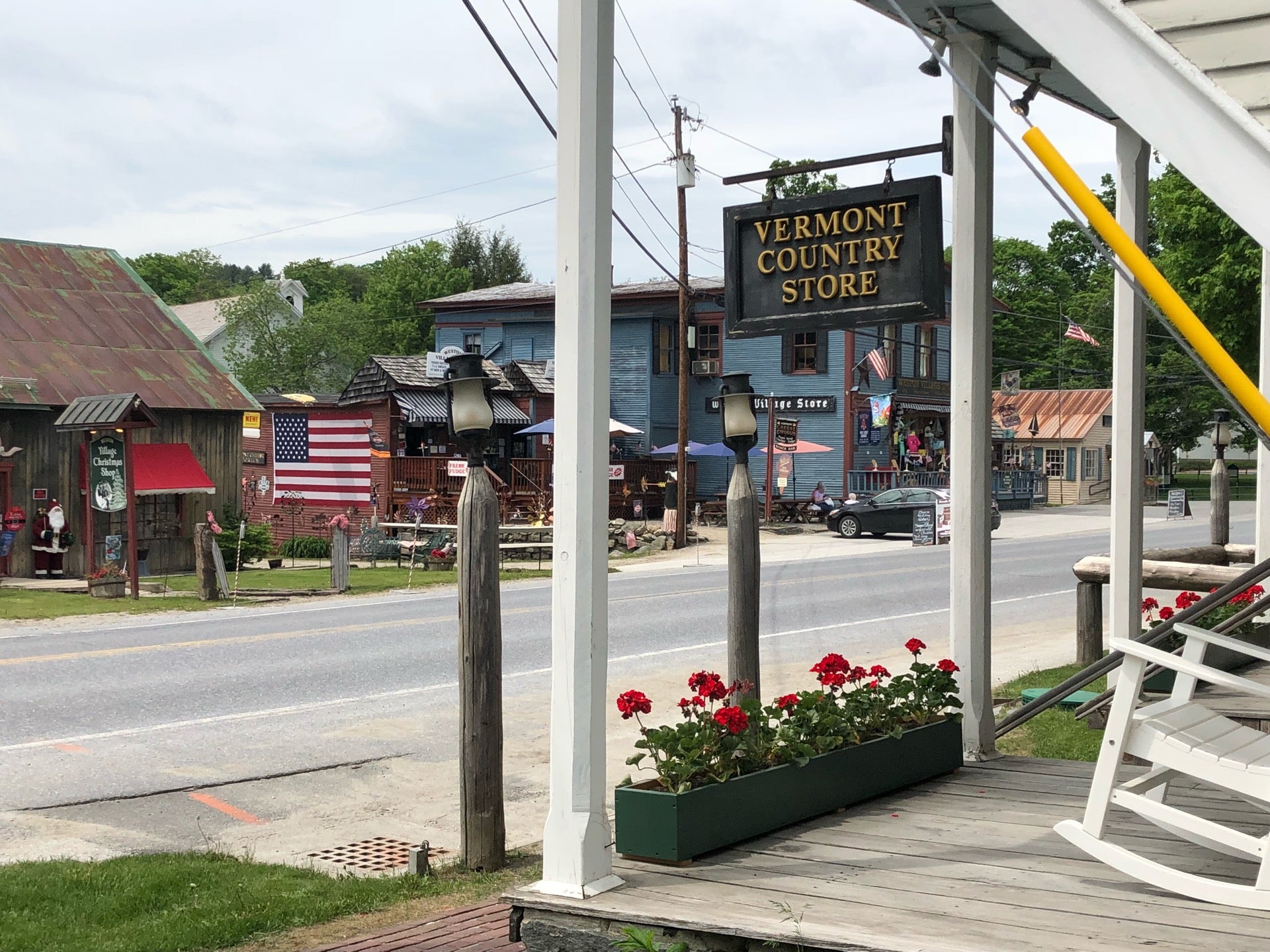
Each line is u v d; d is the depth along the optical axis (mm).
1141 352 7691
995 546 30844
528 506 34844
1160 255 32625
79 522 24594
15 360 24719
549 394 39562
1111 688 8625
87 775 8609
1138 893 4219
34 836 7145
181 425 26500
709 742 4879
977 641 6582
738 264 6613
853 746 5512
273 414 37062
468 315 45375
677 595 20328
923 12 6266
